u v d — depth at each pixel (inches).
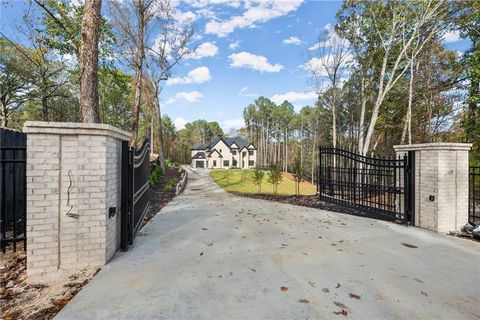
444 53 632.4
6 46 643.5
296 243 180.5
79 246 134.5
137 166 216.1
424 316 94.0
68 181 133.0
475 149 519.2
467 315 95.0
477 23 518.9
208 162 1932.8
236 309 97.0
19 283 118.6
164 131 2427.4
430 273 131.0
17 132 205.6
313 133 1467.8
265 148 2450.8
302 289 112.9
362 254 158.1
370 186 285.9
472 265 141.6
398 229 219.1
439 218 207.3
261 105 2443.4
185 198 445.1
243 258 150.9
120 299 103.4
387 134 881.5
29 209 126.6
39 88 663.8
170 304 100.2
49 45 505.0
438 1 515.8
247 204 366.0
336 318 91.8
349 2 648.4
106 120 1047.0
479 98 467.2
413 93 677.3
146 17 575.8
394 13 567.2
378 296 107.6
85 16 230.7
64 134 132.0
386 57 604.1
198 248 169.5
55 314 94.2
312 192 841.5
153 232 210.5
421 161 223.8
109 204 144.2
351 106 989.8
